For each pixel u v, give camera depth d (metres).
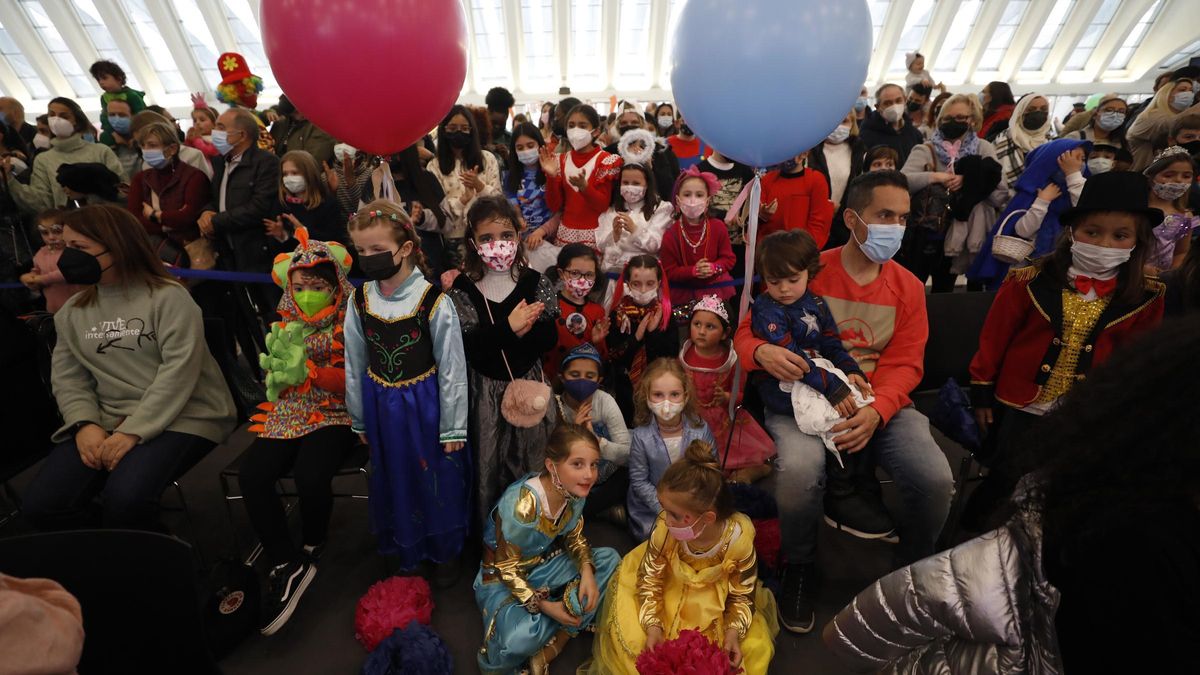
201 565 2.14
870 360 1.98
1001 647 0.76
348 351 1.82
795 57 1.68
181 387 1.96
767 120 1.80
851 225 1.91
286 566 1.90
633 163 3.08
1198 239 1.79
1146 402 0.60
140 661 1.10
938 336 2.25
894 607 0.85
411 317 1.77
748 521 1.69
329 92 1.72
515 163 3.71
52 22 12.34
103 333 1.95
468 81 14.31
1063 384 1.79
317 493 1.89
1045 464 0.69
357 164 3.28
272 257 3.31
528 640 1.66
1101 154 3.14
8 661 0.60
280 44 1.67
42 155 3.79
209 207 3.40
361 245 1.71
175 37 12.64
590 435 1.72
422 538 1.93
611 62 14.01
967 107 3.40
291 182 3.07
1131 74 14.30
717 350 2.35
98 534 1.07
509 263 1.87
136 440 1.90
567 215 3.28
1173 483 0.59
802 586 1.85
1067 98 14.57
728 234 3.06
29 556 1.06
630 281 2.51
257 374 3.61
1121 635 0.63
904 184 1.82
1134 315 1.69
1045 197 2.85
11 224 3.56
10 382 2.09
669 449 2.12
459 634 1.86
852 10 1.72
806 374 1.81
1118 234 1.61
